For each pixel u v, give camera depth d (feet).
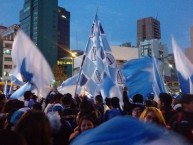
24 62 40.01
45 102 32.40
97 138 4.23
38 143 9.64
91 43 42.50
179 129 15.02
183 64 33.73
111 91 38.83
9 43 359.05
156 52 301.63
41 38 600.80
